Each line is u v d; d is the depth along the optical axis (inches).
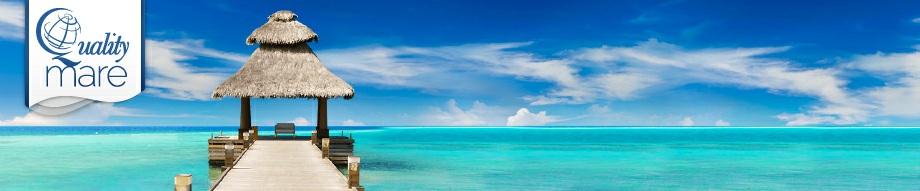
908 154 1574.8
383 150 1704.0
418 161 1278.3
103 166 1098.1
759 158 1423.5
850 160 1363.2
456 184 871.1
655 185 887.1
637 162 1283.2
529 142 2342.5
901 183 924.6
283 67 1044.5
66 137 2546.8
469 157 1414.9
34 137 2490.2
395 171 1045.8
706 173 1056.8
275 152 778.8
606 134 3757.4
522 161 1290.6
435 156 1446.9
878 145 2122.3
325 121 1014.4
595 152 1641.2
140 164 1141.7
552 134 3725.4
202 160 1235.2
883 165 1230.3
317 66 1064.8
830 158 1423.5
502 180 923.4
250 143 900.0
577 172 1056.8
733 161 1323.8
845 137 3134.8
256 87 1002.1
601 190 824.9
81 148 1642.5
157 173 986.1
